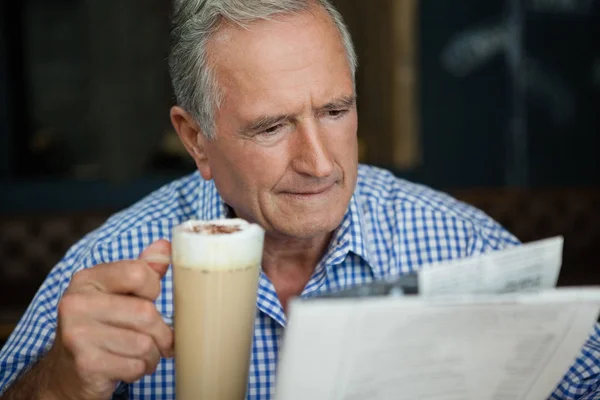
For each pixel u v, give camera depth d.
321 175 1.02
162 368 1.23
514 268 0.74
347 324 0.65
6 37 5.25
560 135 4.50
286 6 1.00
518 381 0.77
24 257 3.19
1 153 4.41
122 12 5.61
